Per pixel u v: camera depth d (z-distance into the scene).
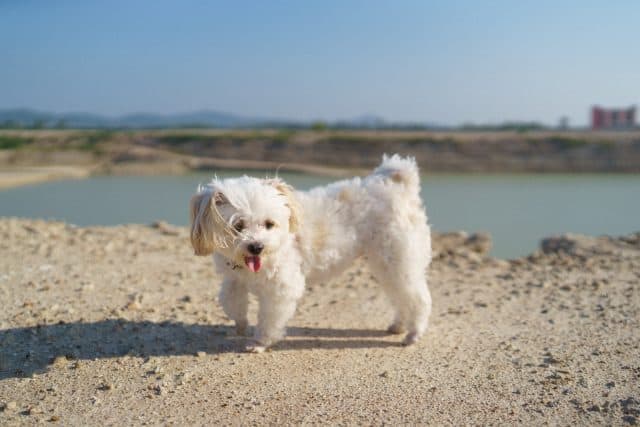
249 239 1.02
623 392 0.97
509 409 0.93
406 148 10.12
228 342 1.16
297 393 0.97
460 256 1.88
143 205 4.37
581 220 3.47
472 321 1.29
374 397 0.96
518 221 3.44
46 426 0.88
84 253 1.78
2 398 0.95
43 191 5.61
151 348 1.12
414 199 1.19
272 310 1.11
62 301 1.34
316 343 1.17
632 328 1.23
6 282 1.46
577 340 1.18
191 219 1.07
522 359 1.09
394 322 1.23
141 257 1.77
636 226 3.21
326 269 1.15
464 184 6.29
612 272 1.66
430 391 0.98
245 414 0.91
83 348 1.11
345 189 1.17
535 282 1.57
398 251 1.15
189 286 1.50
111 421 0.89
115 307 1.32
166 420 0.89
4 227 2.11
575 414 0.91
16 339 1.13
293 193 1.12
